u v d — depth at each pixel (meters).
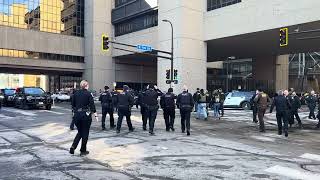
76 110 9.34
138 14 51.12
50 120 19.92
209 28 40.53
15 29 51.44
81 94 9.36
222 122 19.94
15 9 51.72
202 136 13.66
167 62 41.78
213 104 23.58
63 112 26.48
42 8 54.53
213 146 11.24
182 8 39.78
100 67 56.62
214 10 39.94
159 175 7.43
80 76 62.19
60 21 56.00
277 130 16.41
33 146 11.06
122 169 7.95
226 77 63.00
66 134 13.85
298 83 74.19
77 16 57.94
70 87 66.38
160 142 11.86
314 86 74.62
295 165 8.60
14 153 9.82
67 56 56.66
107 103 15.47
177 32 40.03
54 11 55.50
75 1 57.78
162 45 42.53
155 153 9.86
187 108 14.00
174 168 8.05
